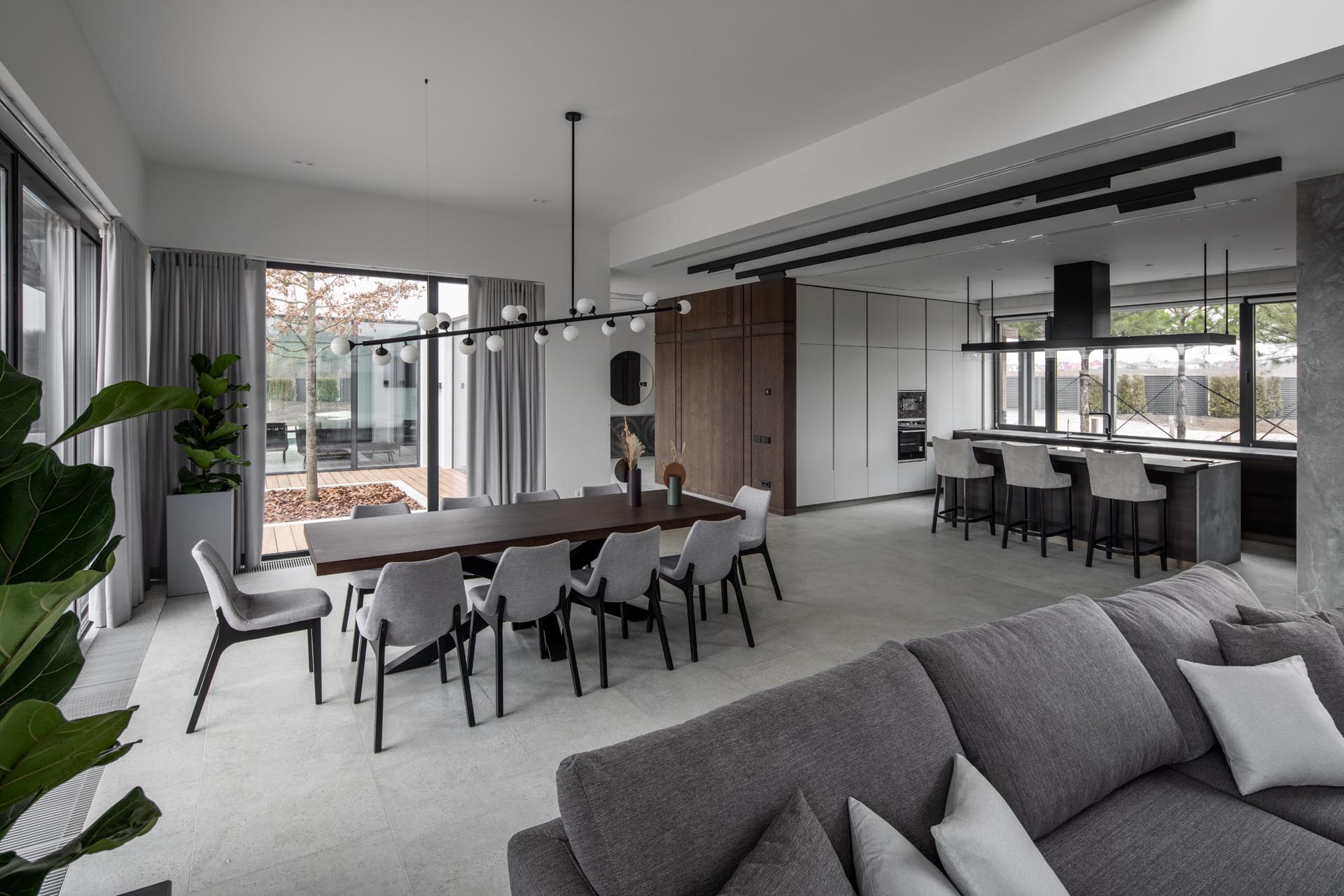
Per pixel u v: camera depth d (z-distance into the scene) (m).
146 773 2.75
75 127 3.22
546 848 1.38
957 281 8.28
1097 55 3.34
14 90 2.54
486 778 2.74
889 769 1.58
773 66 3.75
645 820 1.30
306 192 5.75
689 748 1.42
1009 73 3.71
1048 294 9.14
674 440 9.84
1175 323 8.30
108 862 2.23
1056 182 4.24
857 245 6.42
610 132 4.66
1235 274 7.52
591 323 7.18
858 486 8.96
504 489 6.71
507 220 6.71
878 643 4.19
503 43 3.51
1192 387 8.09
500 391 6.70
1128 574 5.71
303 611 3.29
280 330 5.88
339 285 6.11
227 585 3.32
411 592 3.01
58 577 0.91
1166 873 1.65
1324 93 3.06
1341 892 1.61
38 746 0.68
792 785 1.45
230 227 5.46
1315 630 2.24
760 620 4.60
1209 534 5.81
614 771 1.34
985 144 3.83
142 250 4.91
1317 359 4.36
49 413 3.66
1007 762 1.75
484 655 4.01
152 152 4.96
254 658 3.89
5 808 0.73
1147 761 2.00
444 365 6.57
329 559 3.18
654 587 3.78
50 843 2.33
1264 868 1.67
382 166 5.32
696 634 4.34
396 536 3.72
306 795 2.61
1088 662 2.03
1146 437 8.55
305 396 6.00
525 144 4.89
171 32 3.37
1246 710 2.04
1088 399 9.15
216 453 5.03
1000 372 10.21
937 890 1.29
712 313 9.09
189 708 3.29
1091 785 1.85
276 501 5.91
